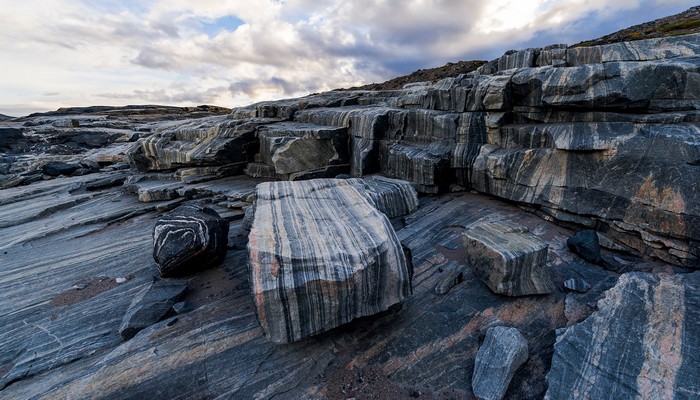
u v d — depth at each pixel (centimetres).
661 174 660
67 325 712
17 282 895
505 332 543
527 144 918
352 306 557
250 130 1641
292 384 527
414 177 1136
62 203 1541
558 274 689
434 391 509
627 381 445
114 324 707
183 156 1647
